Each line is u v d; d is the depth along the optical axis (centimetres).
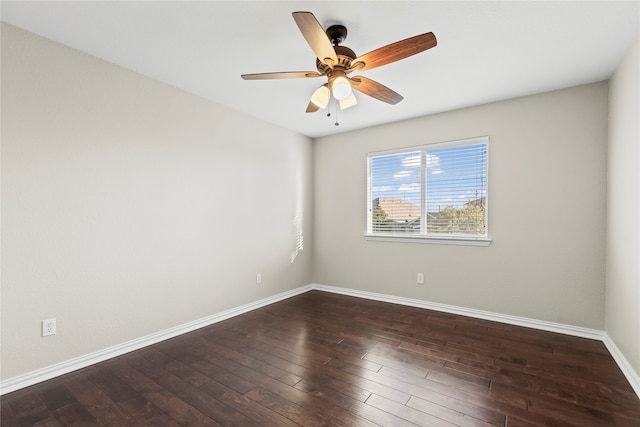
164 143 274
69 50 217
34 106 202
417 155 370
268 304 378
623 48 213
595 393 188
